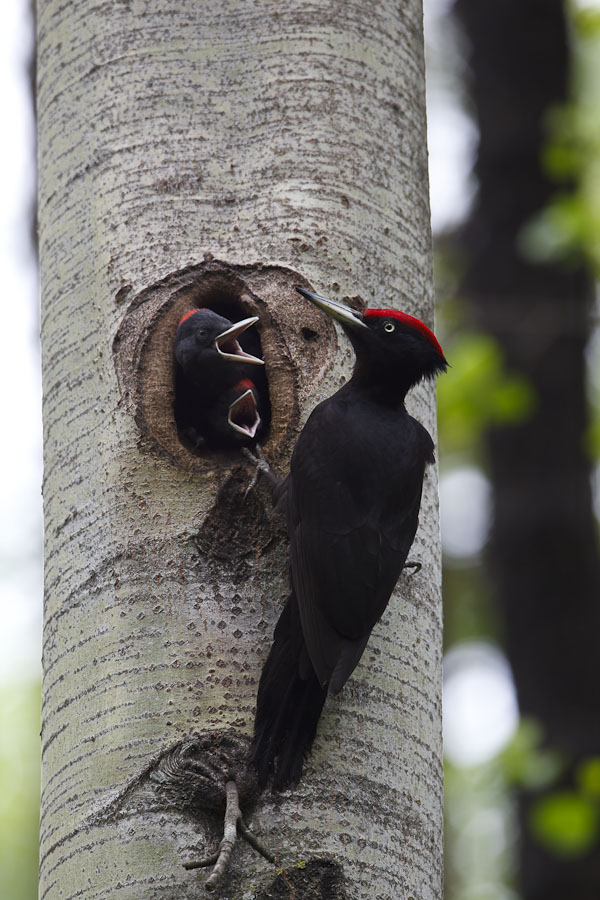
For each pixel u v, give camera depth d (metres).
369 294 9.56
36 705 21.75
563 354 17.72
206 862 7.68
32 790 21.62
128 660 8.55
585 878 16.25
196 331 9.17
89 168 9.74
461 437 18.17
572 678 16.88
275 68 9.74
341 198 9.60
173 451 9.03
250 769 8.19
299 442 8.96
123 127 9.68
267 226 9.46
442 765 9.16
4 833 21.41
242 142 9.62
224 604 8.64
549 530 17.25
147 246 9.43
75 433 9.32
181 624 8.57
